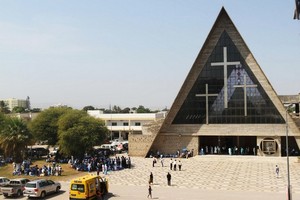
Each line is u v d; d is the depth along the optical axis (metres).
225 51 69.12
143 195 35.84
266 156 65.38
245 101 68.06
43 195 35.56
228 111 69.00
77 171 52.66
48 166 52.41
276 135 65.81
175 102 71.56
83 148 60.19
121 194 36.34
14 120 61.84
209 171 52.12
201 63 70.38
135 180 44.88
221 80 69.50
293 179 44.50
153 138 70.38
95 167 54.34
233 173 49.94
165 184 42.06
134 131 116.38
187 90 71.12
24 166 52.81
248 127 67.69
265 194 35.78
